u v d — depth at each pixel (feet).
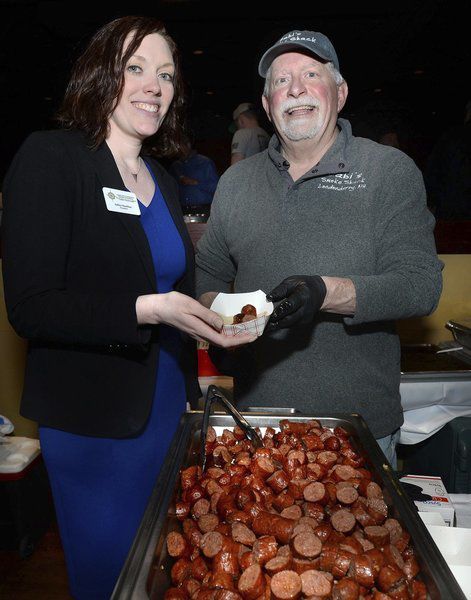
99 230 3.54
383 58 24.30
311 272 4.09
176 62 4.03
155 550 2.13
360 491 2.68
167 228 4.12
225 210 4.64
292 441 3.19
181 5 18.02
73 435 3.69
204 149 27.63
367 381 4.08
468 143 8.43
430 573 2.00
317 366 4.09
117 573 3.99
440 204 8.74
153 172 4.34
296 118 4.06
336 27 20.06
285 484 2.72
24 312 3.14
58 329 3.09
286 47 4.14
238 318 3.27
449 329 7.06
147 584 1.95
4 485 5.98
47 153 3.40
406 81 28.12
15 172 3.35
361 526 2.43
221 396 3.22
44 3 17.24
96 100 3.62
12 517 6.06
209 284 4.98
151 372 3.75
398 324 7.55
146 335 3.14
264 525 2.37
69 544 3.97
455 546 2.66
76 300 3.12
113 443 3.74
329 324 4.03
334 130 4.35
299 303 3.11
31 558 6.17
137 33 3.59
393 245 3.89
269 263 4.26
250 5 17.98
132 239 3.63
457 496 3.97
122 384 3.65
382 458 2.89
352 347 4.05
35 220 3.24
